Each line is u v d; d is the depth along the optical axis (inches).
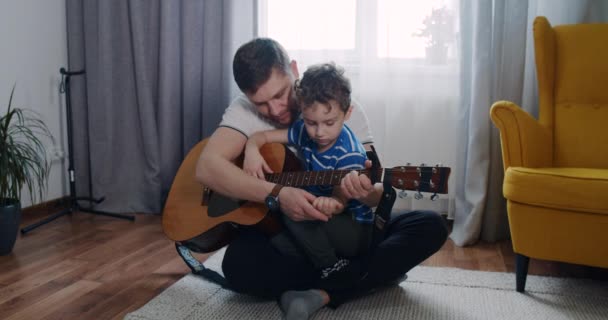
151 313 60.2
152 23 107.6
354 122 62.4
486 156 91.9
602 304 63.5
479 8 90.0
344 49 103.9
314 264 58.3
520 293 67.1
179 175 68.9
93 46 111.1
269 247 59.9
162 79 106.8
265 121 62.4
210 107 106.5
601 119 80.1
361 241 58.7
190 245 66.4
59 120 116.2
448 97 101.8
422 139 103.7
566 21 94.1
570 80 82.7
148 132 109.6
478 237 93.8
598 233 61.7
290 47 105.3
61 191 118.0
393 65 102.3
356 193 49.9
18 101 105.7
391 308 61.8
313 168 56.8
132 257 82.4
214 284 69.7
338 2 103.0
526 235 65.8
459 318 59.2
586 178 61.4
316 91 50.0
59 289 68.7
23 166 92.1
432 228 60.6
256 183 55.6
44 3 110.5
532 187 64.2
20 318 59.7
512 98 92.7
